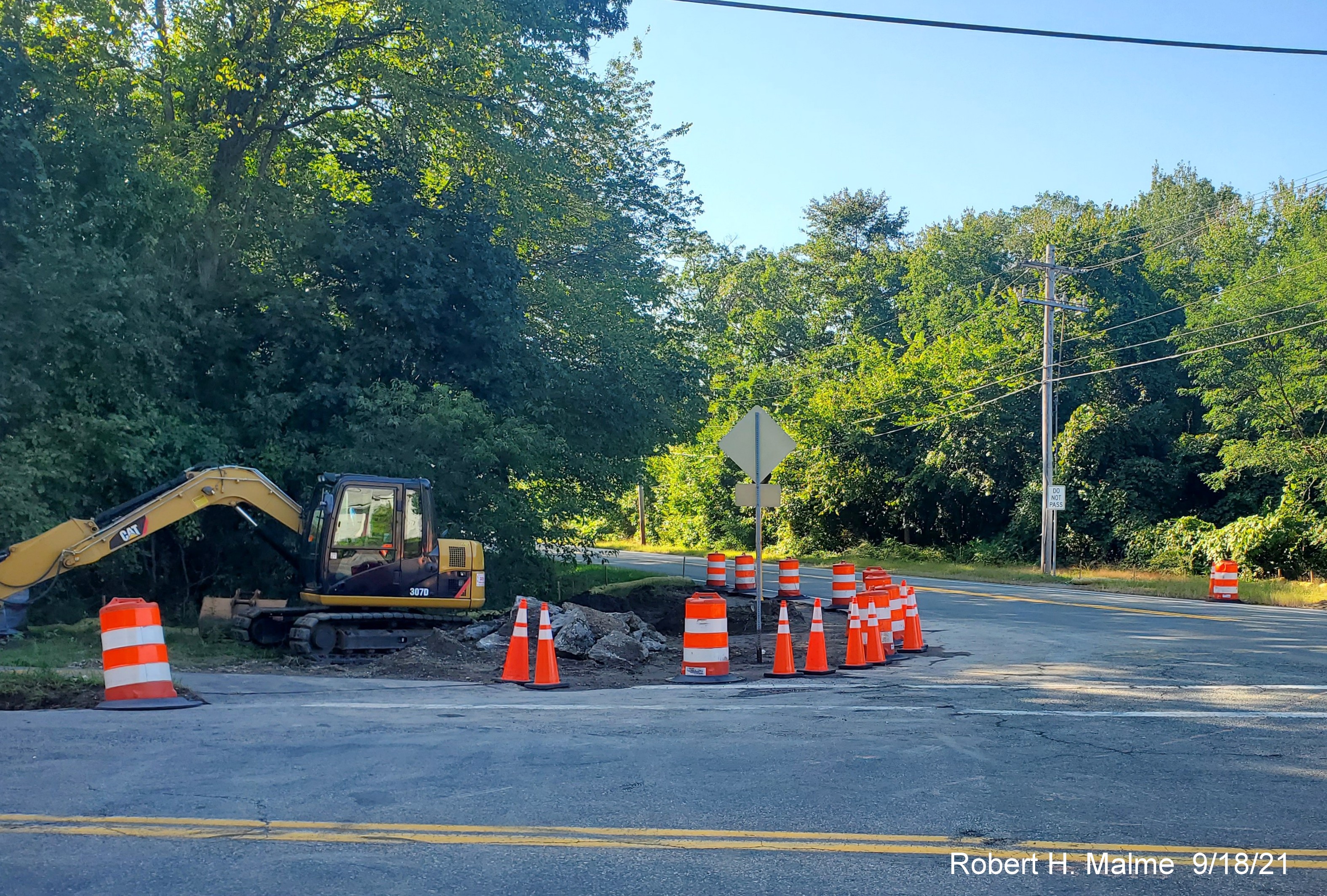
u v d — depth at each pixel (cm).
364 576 1552
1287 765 770
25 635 1530
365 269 2228
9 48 1706
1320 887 514
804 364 6950
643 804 642
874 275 7731
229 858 529
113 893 479
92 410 1791
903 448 5722
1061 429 5112
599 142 2994
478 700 1062
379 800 640
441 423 2106
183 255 2108
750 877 514
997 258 7188
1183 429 4928
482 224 2392
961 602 2595
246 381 2234
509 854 543
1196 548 3978
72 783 667
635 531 8394
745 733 875
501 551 2486
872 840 577
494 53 2395
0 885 487
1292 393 3847
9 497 1608
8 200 1656
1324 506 3806
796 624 2017
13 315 1653
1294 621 2094
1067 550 4759
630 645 1456
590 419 2833
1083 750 816
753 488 1447
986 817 626
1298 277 3966
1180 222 7050
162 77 2167
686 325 3266
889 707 1030
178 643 1532
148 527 1494
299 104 2377
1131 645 1642
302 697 1062
